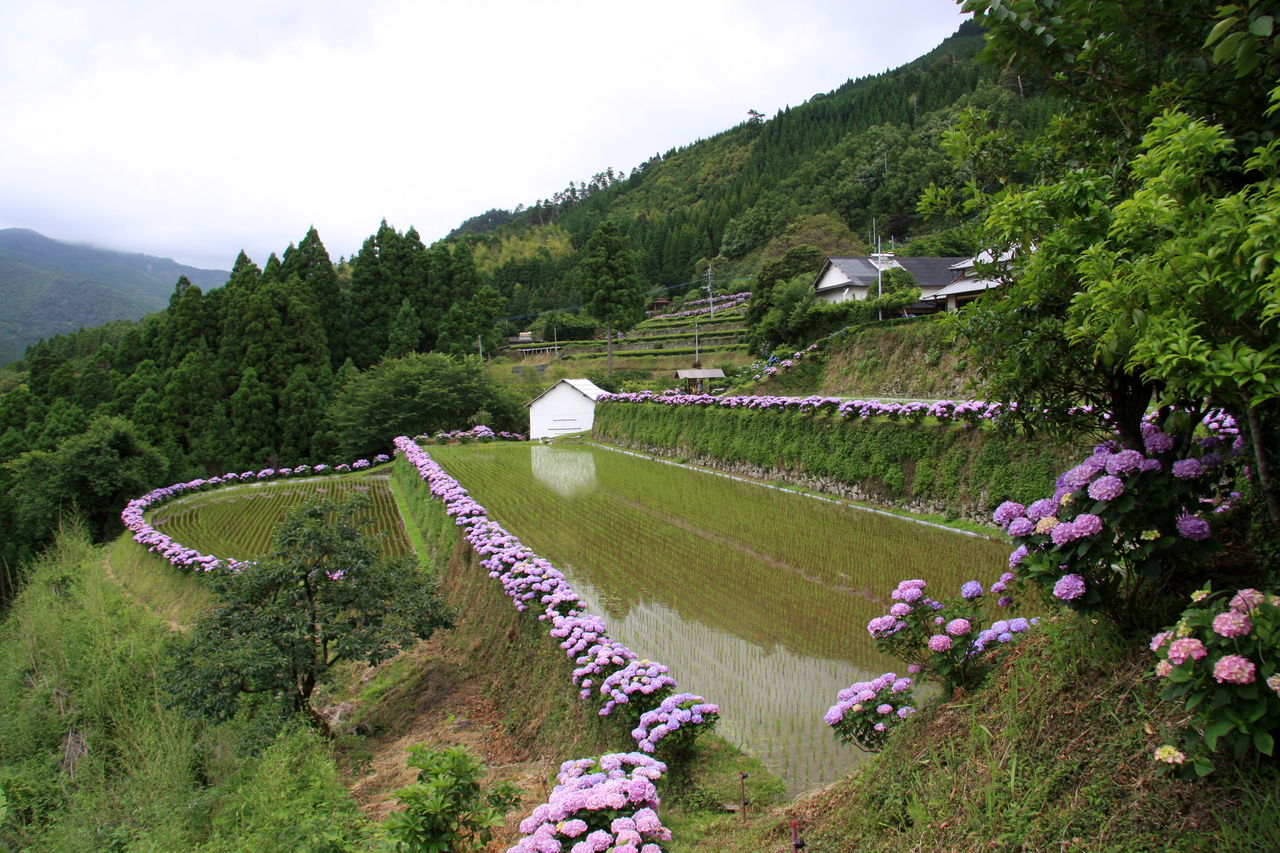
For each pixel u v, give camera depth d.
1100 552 4.50
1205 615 3.72
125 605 22.59
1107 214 4.84
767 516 17.89
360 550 13.70
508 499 24.62
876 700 6.29
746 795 6.98
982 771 4.66
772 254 85.88
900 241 82.31
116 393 53.97
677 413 29.16
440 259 76.75
